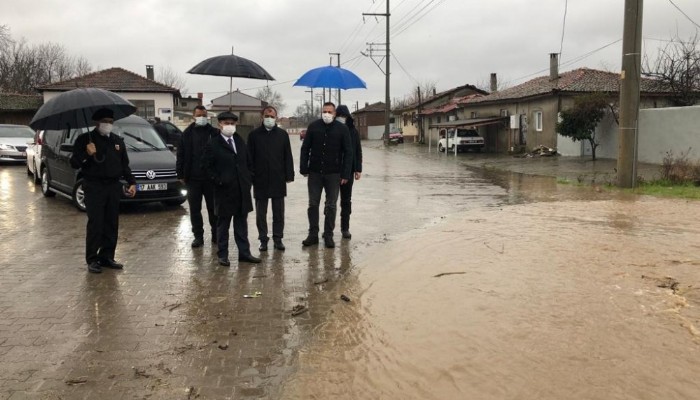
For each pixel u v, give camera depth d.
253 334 4.53
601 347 4.14
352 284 5.91
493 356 4.03
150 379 3.71
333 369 3.92
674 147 20.36
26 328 4.57
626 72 13.94
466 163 26.73
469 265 6.54
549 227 8.91
